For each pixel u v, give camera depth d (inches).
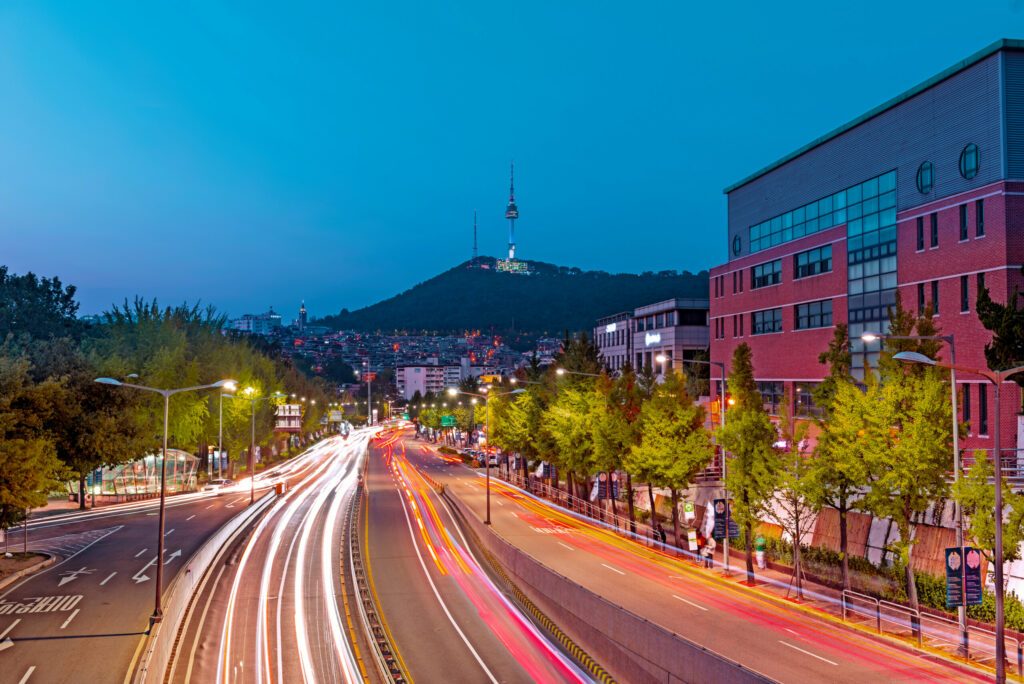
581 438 2504.9
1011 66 1749.5
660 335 4372.5
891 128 2119.8
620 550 2017.7
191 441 3614.7
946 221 1887.3
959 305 1845.5
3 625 1322.6
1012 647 1099.3
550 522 2554.1
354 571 1893.5
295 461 5502.0
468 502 3110.2
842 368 1651.1
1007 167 1739.7
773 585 1571.1
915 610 1175.0
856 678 983.0
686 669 997.8
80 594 1540.4
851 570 1528.1
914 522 1444.4
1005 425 1705.2
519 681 1186.0
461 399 6589.6
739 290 2970.0
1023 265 1464.1
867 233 2214.6
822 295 2420.0
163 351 3400.6
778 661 1058.1
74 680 1053.2
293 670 1204.5
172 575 1721.2
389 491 3595.0
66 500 3105.3
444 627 1467.8
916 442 1184.2
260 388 4658.0
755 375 2807.6
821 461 1376.7
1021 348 1378.0
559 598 1470.2
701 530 2128.4
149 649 1078.4
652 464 1956.2
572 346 2989.7
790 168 2645.2
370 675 1186.0
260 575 1851.6
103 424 2214.6
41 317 4254.4
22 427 1793.8
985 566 1202.0
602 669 1235.9
